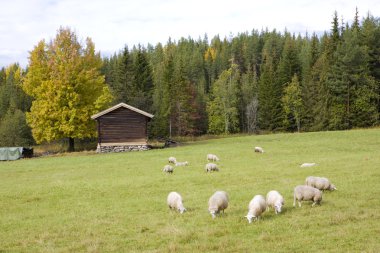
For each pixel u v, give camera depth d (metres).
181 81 83.75
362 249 10.94
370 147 39.25
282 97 85.81
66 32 52.03
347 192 18.16
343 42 75.88
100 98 51.00
